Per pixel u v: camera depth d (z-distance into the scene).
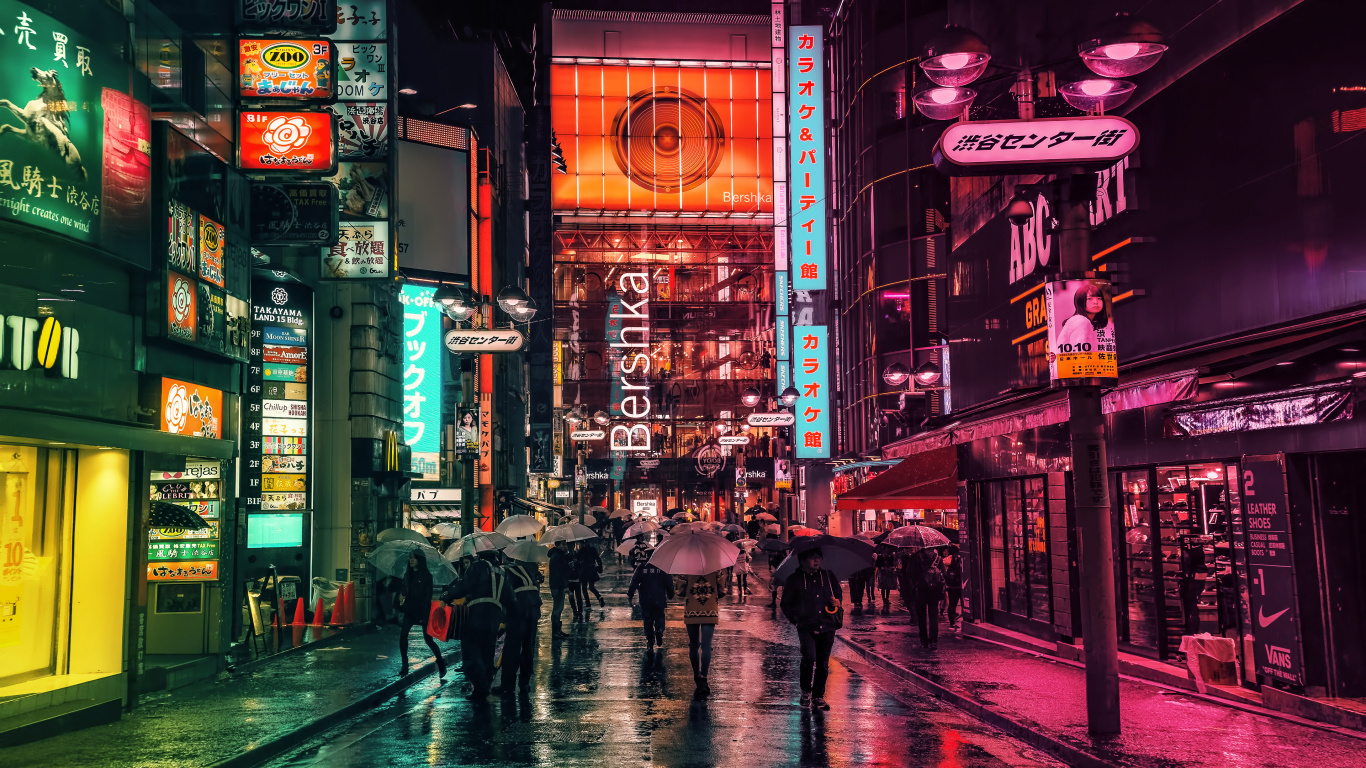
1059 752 10.00
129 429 12.63
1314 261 11.51
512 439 56.78
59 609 12.76
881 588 27.08
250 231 16.89
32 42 10.94
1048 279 11.06
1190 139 13.96
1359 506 11.45
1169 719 11.24
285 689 13.83
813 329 59.78
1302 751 9.55
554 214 87.19
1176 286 14.30
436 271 35.12
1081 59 10.80
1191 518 14.07
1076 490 10.78
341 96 21.67
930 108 11.09
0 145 10.41
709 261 88.75
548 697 13.90
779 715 12.43
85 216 11.73
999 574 20.95
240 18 16.92
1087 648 10.52
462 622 13.38
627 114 88.25
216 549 15.70
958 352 24.08
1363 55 10.77
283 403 24.17
